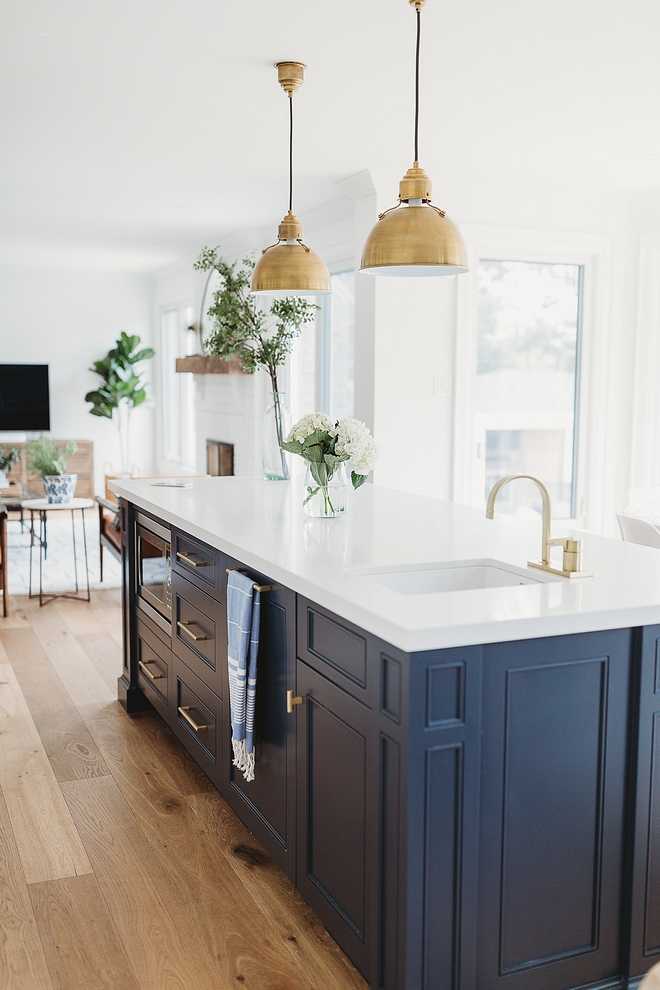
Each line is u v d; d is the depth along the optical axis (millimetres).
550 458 5516
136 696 3801
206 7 2621
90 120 3822
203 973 2076
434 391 5086
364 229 4965
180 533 3070
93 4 2596
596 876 1931
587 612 1798
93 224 6586
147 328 10055
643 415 5535
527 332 5355
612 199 5316
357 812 1909
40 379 9406
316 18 2697
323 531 2695
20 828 2771
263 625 2418
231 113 3699
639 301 5441
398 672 1708
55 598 5781
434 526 2811
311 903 2188
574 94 3424
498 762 1796
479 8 2619
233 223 6488
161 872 2521
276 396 4086
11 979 2043
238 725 2430
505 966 1865
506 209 5098
